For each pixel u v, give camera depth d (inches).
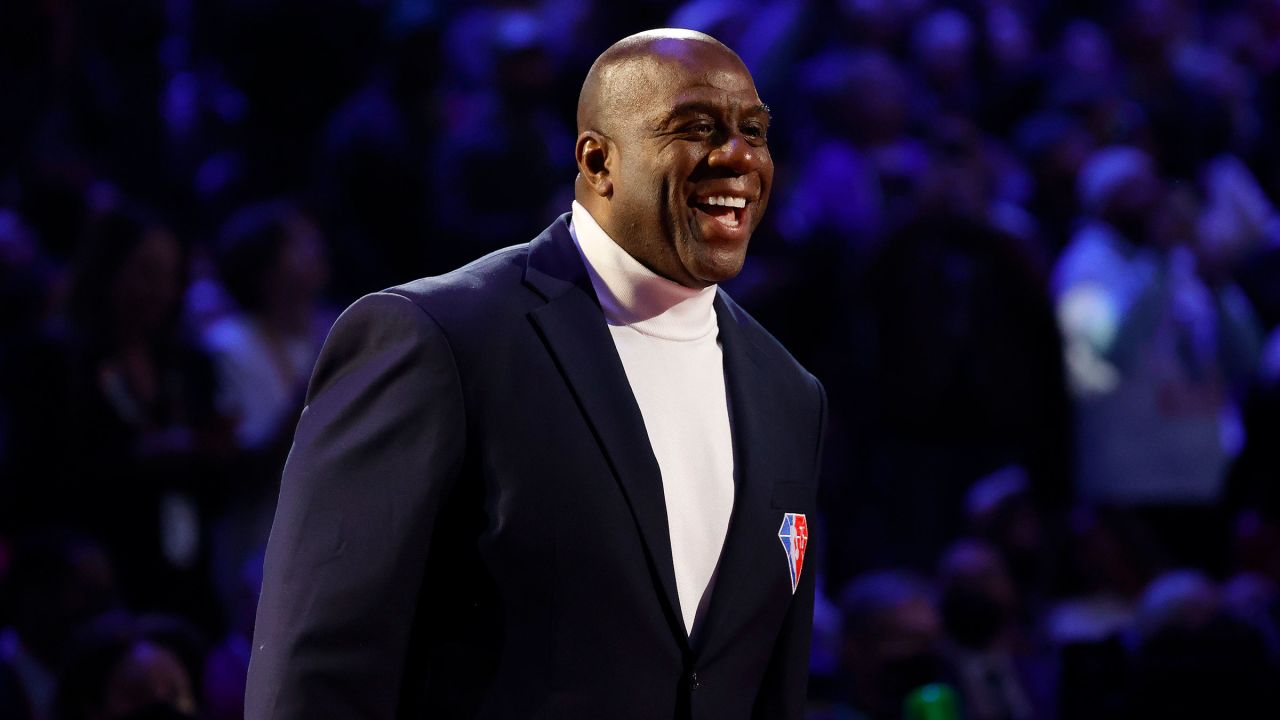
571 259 248.5
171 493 551.8
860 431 722.8
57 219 692.1
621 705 229.0
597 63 248.5
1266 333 833.5
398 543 223.0
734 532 245.1
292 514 228.7
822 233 767.7
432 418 227.0
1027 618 613.6
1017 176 913.5
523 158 770.2
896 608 498.6
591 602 228.7
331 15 835.4
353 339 234.7
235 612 513.7
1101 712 390.0
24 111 754.8
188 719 364.8
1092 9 1162.6
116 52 847.7
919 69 981.2
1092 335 738.2
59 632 468.1
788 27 949.2
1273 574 611.2
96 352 553.3
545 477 229.0
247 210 780.6
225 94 871.7
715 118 240.5
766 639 249.3
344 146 808.3
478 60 911.7
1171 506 732.0
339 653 221.1
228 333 601.0
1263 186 1012.5
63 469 539.2
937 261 697.6
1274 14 1172.5
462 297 236.1
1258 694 391.2
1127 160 767.7
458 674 229.6
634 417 237.3
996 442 699.4
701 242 241.1
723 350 259.4
